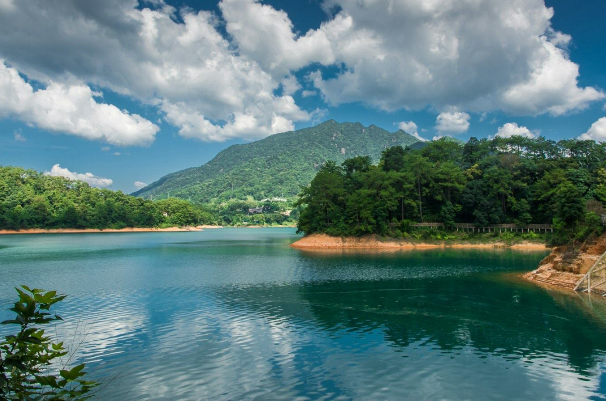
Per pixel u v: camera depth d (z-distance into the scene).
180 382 21.84
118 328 31.44
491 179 117.75
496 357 25.59
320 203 117.00
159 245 124.38
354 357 25.53
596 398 20.31
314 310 37.22
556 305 39.25
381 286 49.28
